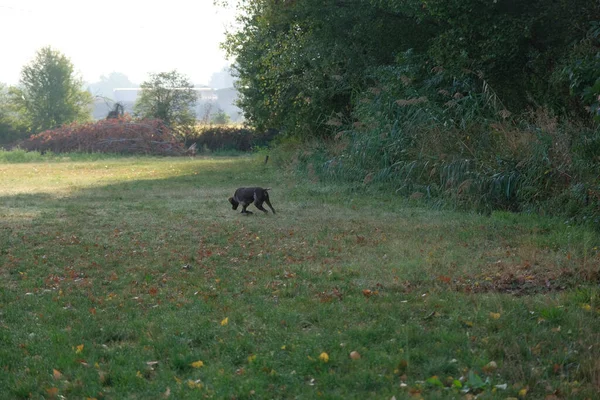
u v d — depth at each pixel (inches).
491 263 354.0
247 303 296.5
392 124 737.0
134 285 336.8
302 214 578.9
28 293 322.3
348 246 425.1
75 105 2687.0
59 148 1797.5
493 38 679.1
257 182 875.4
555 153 538.0
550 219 491.8
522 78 718.5
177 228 510.9
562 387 190.1
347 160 770.2
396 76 787.4
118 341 253.8
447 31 727.7
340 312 271.9
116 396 199.5
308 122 1025.5
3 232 498.3
